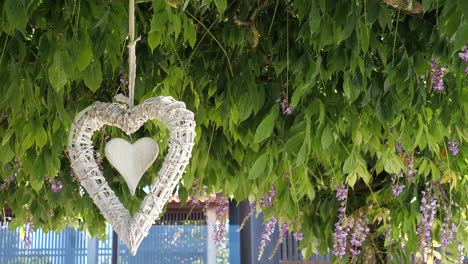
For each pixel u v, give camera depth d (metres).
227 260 5.06
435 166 2.64
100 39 1.78
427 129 2.29
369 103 2.30
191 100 2.36
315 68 1.97
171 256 5.16
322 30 1.85
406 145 2.31
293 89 2.40
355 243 2.90
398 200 2.86
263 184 2.63
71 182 2.96
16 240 5.21
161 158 2.76
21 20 1.41
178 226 5.18
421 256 2.96
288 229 3.18
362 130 2.34
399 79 2.06
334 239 2.80
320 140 2.10
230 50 2.32
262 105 2.32
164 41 2.03
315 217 3.22
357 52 1.90
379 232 2.99
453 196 2.96
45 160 2.20
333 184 2.74
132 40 1.33
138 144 1.27
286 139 2.32
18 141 2.20
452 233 2.85
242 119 2.22
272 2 2.21
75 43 1.69
